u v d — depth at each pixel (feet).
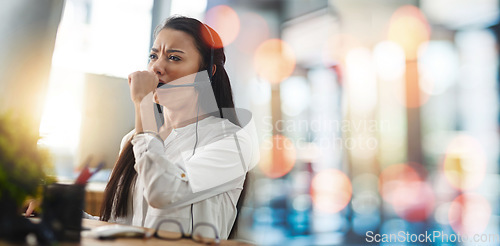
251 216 11.63
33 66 5.56
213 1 14.60
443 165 15.39
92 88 7.99
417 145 15.87
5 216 2.11
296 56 16.38
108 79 8.20
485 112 14.85
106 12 8.93
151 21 9.52
